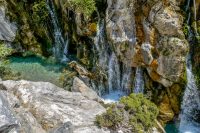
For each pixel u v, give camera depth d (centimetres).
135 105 1252
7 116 995
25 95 1342
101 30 2133
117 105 1244
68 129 1084
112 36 2028
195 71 1894
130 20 1938
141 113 1244
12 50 2398
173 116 1916
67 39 2402
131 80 2081
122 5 1950
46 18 2484
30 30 2489
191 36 1886
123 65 2097
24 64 2341
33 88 1394
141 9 1892
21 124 1067
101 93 2125
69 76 2128
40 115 1247
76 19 2188
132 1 1905
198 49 1867
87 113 1290
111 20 2025
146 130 1239
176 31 1800
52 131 1088
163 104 1916
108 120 1209
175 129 1889
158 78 1902
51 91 1408
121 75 2133
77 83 1816
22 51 2461
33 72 2236
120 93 2138
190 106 1922
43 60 2403
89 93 1750
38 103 1298
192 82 1898
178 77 1848
